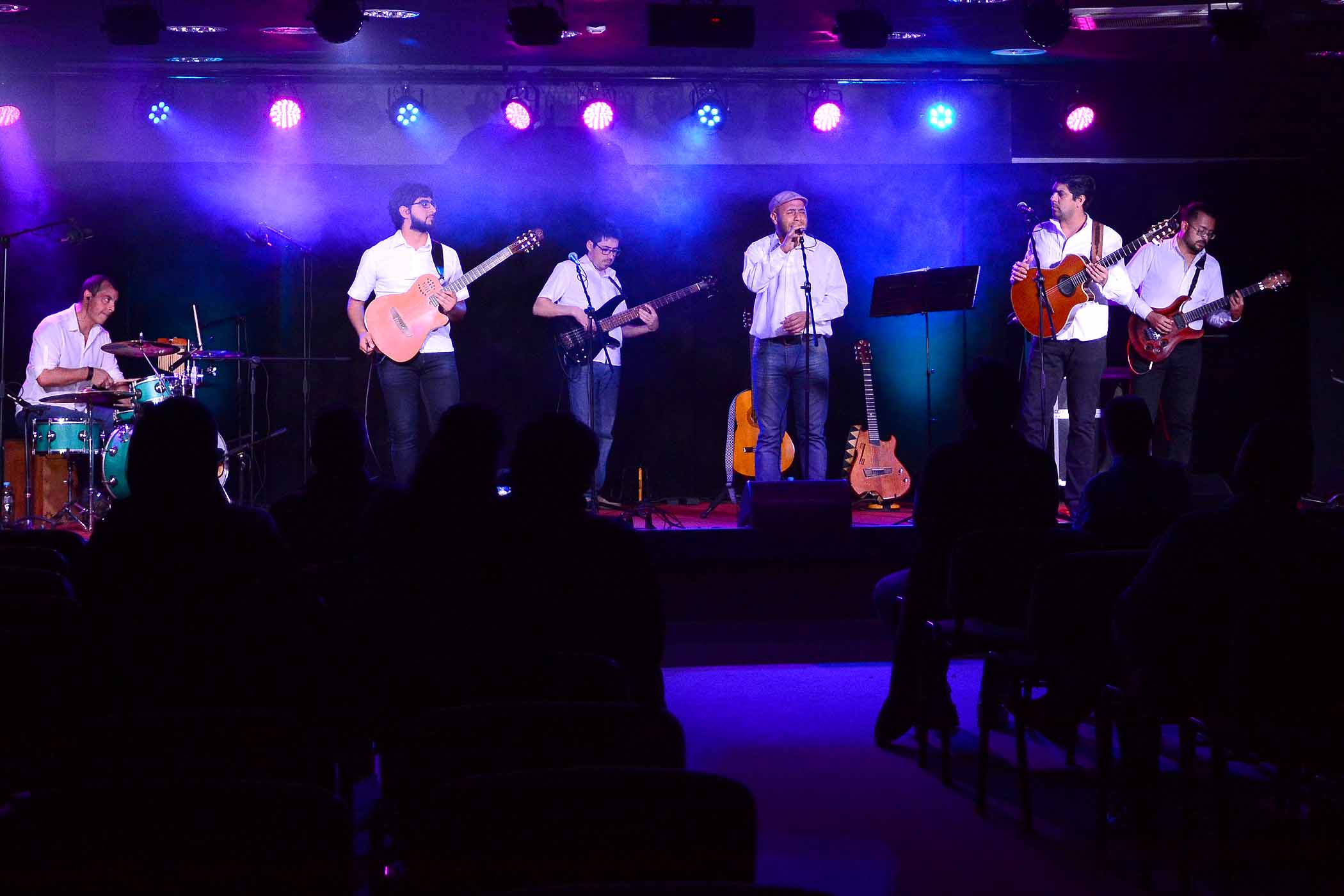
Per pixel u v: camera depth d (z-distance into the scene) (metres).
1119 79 8.15
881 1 6.53
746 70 8.04
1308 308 8.49
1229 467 8.62
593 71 8.00
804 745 3.91
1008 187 8.40
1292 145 8.25
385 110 8.05
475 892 1.25
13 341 8.10
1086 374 6.47
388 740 2.00
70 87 7.90
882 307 5.97
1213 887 2.70
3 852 1.18
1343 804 2.99
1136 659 2.76
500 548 2.51
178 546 2.45
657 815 1.27
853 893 2.71
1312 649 2.48
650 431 8.68
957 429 8.68
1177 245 6.94
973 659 5.21
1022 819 3.20
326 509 3.28
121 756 1.65
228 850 1.22
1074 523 3.98
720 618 5.19
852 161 8.22
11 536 3.36
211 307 8.26
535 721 1.57
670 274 8.58
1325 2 6.50
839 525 5.16
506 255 6.45
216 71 7.79
